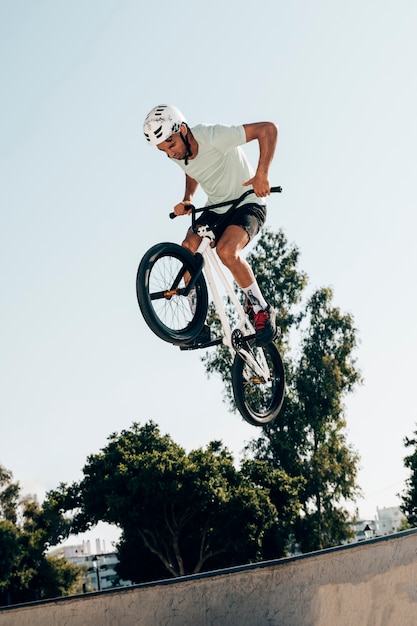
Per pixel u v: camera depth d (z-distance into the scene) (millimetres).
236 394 5320
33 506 50688
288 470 27766
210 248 4961
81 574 49500
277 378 5719
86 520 30734
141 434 32188
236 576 4969
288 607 4699
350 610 4445
